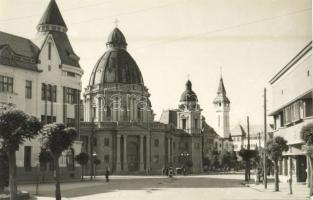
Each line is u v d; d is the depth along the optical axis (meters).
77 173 73.25
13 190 28.52
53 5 73.38
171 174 85.56
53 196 38.75
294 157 56.41
